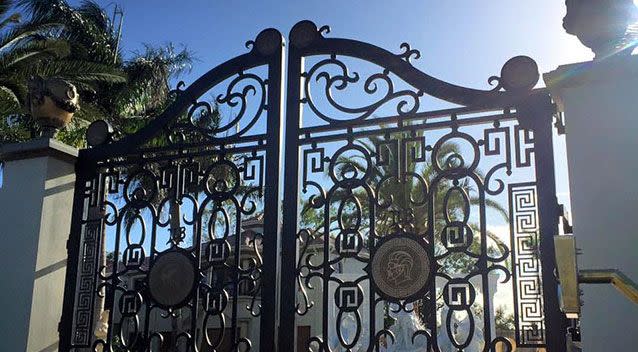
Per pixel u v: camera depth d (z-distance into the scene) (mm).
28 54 12352
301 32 4180
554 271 3244
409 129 3824
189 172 4312
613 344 2854
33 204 4477
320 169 3938
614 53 3154
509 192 3469
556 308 3209
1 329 4312
